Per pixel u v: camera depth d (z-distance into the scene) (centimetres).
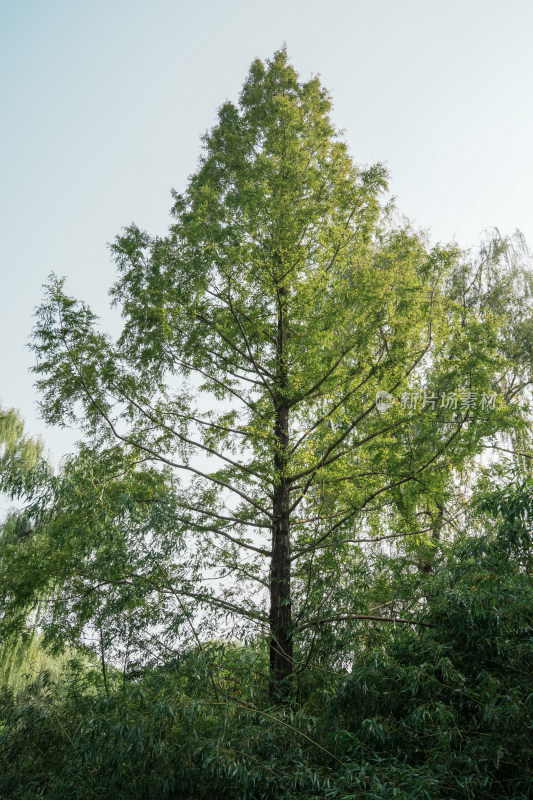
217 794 549
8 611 805
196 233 838
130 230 917
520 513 569
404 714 584
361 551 797
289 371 877
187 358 910
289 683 691
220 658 656
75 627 762
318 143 985
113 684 717
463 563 657
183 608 692
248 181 892
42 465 720
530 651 595
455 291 1254
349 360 872
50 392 842
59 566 779
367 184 882
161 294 866
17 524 1123
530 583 647
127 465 863
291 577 792
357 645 669
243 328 901
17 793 591
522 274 1267
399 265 845
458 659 620
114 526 713
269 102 1024
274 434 867
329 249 904
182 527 775
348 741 559
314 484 845
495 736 531
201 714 588
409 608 748
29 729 644
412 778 493
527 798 501
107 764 549
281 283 862
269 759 534
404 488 828
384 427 836
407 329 796
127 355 899
